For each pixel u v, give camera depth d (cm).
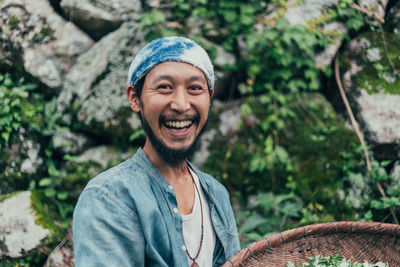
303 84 327
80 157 319
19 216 283
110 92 319
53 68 323
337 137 310
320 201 299
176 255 121
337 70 323
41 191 309
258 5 327
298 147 312
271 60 324
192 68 119
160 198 124
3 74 325
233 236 149
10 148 312
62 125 321
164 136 122
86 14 328
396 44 324
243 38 325
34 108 320
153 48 119
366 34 327
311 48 318
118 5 331
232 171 314
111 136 319
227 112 328
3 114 309
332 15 326
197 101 121
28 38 325
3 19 327
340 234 157
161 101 118
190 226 131
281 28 317
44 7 333
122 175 121
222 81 327
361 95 312
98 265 108
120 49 325
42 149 320
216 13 329
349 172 300
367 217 289
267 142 314
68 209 310
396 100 307
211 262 136
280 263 148
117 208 115
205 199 141
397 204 283
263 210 308
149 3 329
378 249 157
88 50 333
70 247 288
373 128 304
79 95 321
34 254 276
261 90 325
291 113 319
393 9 336
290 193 304
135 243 115
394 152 303
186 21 328
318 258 149
